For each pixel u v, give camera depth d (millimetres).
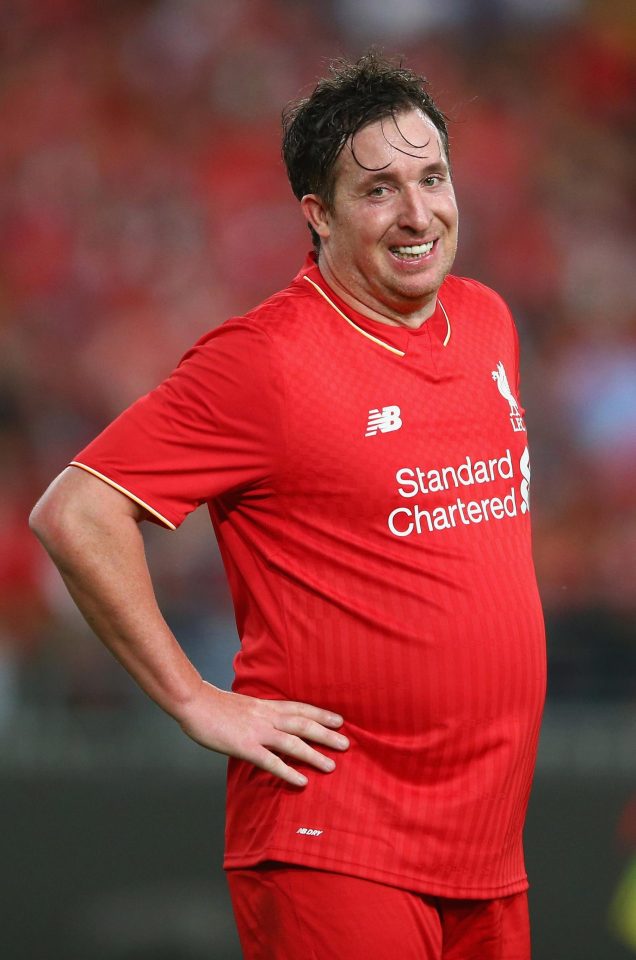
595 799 14281
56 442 29812
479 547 8398
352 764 8305
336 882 8227
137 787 14383
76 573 8141
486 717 8320
